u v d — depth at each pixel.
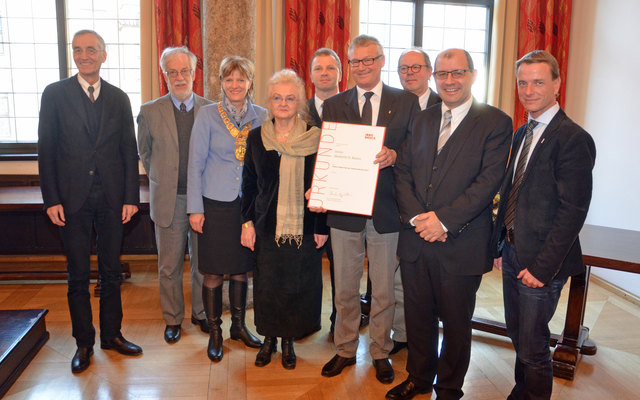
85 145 2.28
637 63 3.70
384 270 2.21
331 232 2.26
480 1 4.73
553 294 1.77
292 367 2.45
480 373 2.45
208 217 2.44
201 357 2.56
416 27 4.70
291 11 4.15
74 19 4.36
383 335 2.30
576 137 1.64
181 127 2.63
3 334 2.43
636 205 3.71
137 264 4.28
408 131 2.03
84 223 2.36
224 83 2.36
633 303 3.52
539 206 1.73
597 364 2.58
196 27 4.06
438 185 1.86
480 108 1.86
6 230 4.14
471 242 1.85
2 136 4.41
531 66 1.71
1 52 4.32
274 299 2.34
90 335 2.46
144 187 4.10
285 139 2.23
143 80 4.15
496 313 3.27
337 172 2.04
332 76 2.72
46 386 2.27
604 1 4.08
